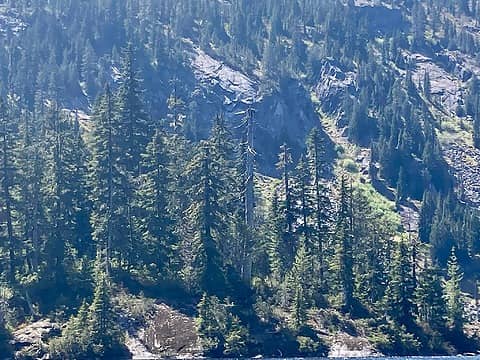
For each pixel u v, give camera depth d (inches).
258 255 3873.0
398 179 6560.0
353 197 4183.1
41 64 6663.4
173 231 3742.6
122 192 3681.1
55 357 3002.0
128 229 3649.1
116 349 3083.2
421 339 3627.0
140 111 4020.7
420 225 5935.0
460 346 3700.8
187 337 3201.3
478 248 5708.7
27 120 4387.3
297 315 3410.4
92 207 3789.4
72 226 3666.3
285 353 3277.6
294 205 3988.7
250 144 3887.8
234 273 3599.9
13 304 3302.2
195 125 6451.8
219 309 3316.9
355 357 3319.4
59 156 3627.0
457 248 5679.1
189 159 4097.0
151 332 3206.2
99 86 6791.3
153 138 3841.0
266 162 6707.7
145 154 3794.3
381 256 4067.4
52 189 3595.0
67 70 6712.6
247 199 3818.9
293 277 3646.7
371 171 6732.3
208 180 3636.8
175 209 3905.0
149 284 3523.6
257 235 3838.6
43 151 3828.7
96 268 3499.0
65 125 4128.9
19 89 6304.1
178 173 3964.1
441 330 3715.6
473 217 5846.5
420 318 3754.9
